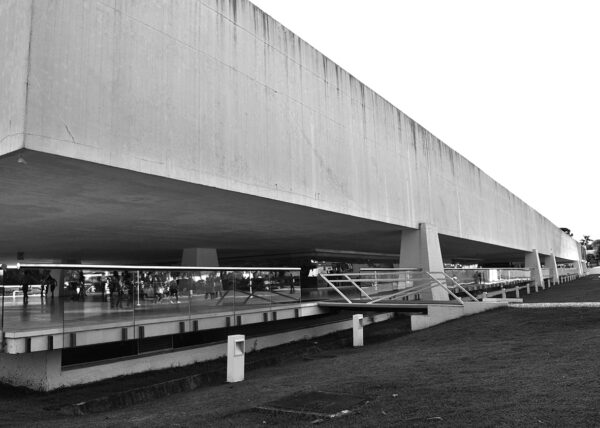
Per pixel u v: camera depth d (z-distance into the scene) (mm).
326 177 16328
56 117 8578
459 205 29031
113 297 11477
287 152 14508
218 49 12359
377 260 41062
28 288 17734
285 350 16438
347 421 5633
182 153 11016
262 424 5836
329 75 17219
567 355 8836
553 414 5180
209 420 6391
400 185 21797
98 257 33375
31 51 8273
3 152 8469
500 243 37688
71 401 9609
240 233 20828
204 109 11734
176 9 11281
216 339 15555
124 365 12391
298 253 31938
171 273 12914
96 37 9422
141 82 10250
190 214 15602
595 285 39688
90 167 9492
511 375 7574
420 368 9117
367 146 19281
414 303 18172
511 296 33250
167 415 7266
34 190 11516
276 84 14359
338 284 30891
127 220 16312
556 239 69000
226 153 12219
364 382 8047
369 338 18062
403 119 22875
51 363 10812
